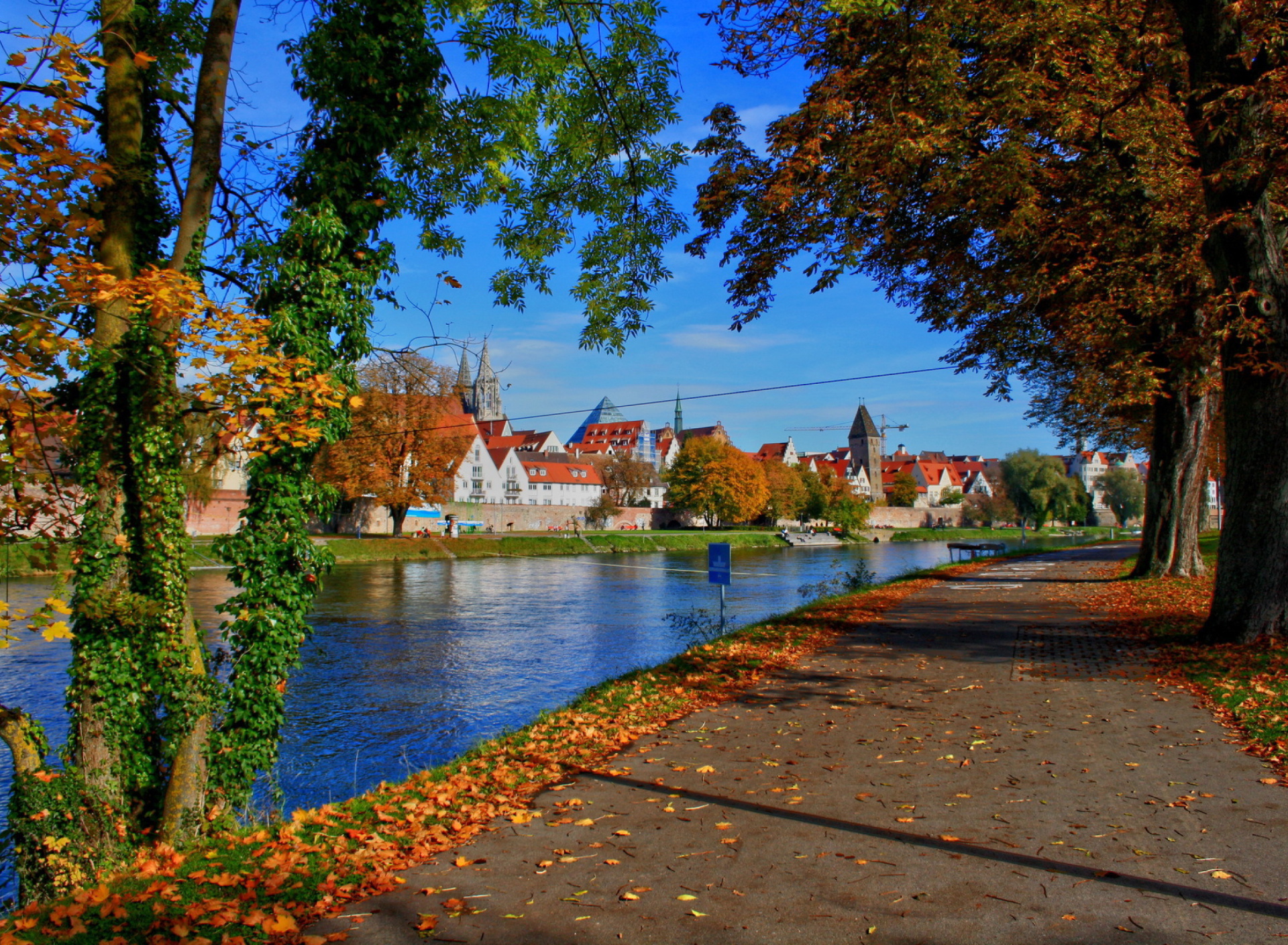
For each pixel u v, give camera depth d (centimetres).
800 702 939
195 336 594
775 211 1304
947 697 937
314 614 2764
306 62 814
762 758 717
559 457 12369
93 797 696
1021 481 8906
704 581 4056
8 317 535
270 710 786
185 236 757
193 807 730
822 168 1259
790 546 8494
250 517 789
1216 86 1069
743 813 579
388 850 532
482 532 7894
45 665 1792
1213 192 1124
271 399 649
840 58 1281
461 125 984
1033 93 1296
